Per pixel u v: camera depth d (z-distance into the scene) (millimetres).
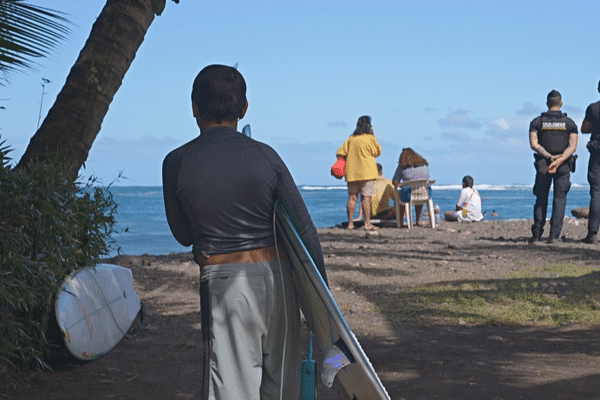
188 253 8562
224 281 2135
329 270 7191
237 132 2254
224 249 2148
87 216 3639
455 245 9602
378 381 1961
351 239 10367
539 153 9633
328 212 28922
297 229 2156
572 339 4395
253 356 2143
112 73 4277
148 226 19094
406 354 4113
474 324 4918
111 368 3721
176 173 2188
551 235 9867
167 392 3393
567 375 3568
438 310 5328
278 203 2184
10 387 3258
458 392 3354
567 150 9562
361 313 5328
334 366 1980
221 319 2141
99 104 4238
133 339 4422
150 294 6008
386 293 6098
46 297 3439
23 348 3168
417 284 6516
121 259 7723
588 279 6445
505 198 75750
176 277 6746
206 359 2146
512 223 14062
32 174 3291
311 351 2275
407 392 3389
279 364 2211
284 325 2207
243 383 2119
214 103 2258
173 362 3932
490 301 5652
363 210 12375
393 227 13258
